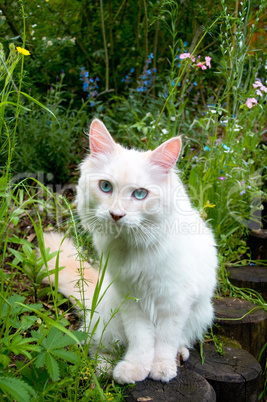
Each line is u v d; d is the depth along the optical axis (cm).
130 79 148
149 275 71
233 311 88
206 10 126
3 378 60
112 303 78
